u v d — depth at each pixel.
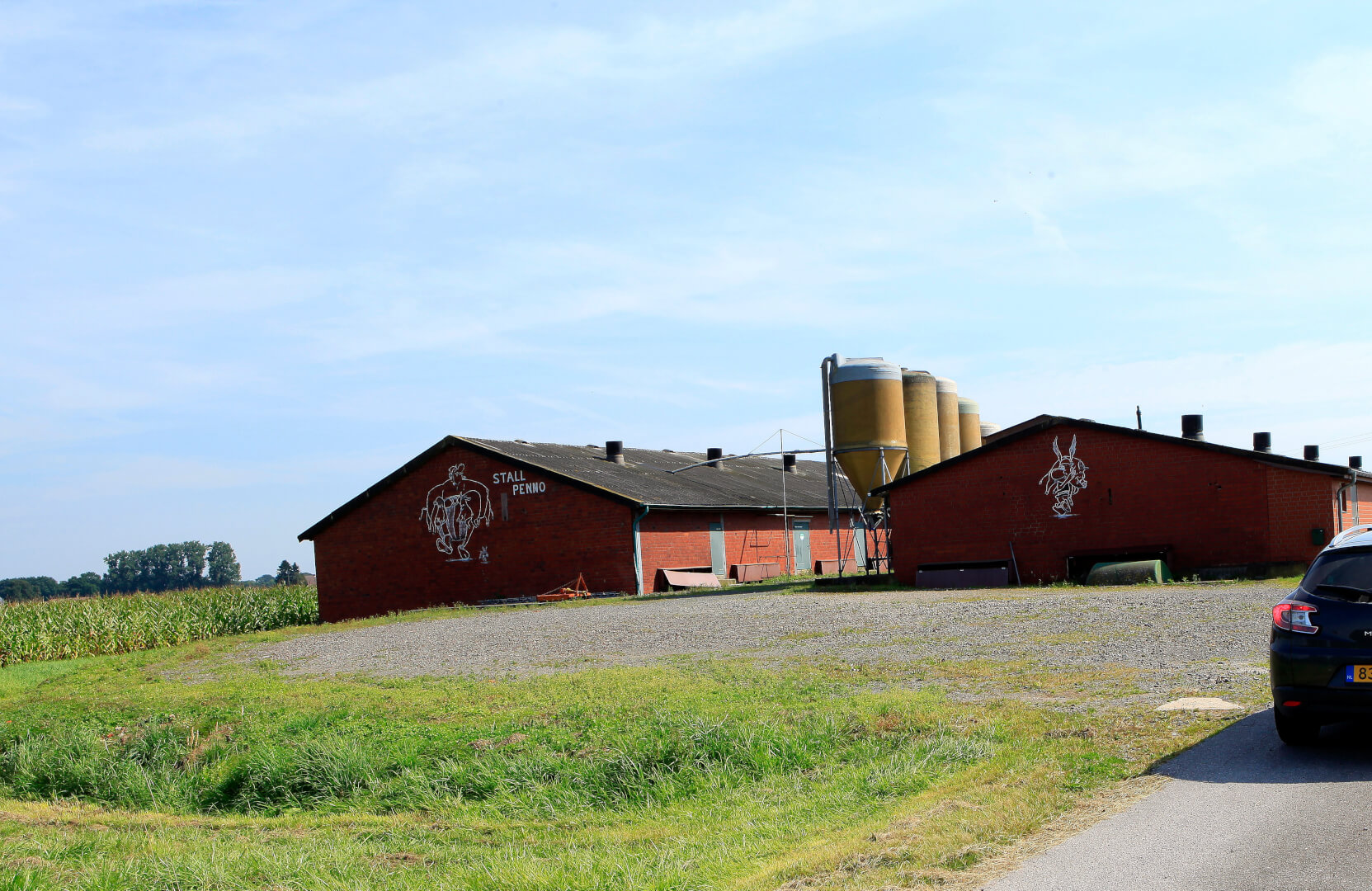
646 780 9.03
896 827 6.20
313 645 22.77
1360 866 4.84
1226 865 4.98
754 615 20.83
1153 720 8.62
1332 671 7.01
